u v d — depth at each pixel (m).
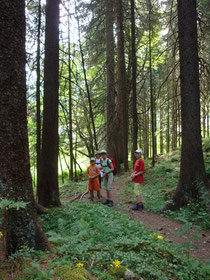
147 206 6.74
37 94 7.29
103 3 11.17
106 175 7.30
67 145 16.72
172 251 3.45
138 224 4.85
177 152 13.87
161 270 2.85
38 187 5.98
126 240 3.52
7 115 2.96
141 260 2.93
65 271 2.41
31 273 2.38
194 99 6.23
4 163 2.90
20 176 3.04
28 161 3.21
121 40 12.32
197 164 6.12
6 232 2.76
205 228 4.82
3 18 2.96
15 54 3.06
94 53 13.19
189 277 2.85
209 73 7.32
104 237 3.67
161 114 22.09
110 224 4.27
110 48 12.76
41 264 2.65
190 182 6.09
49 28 6.15
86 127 15.56
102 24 12.34
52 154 6.01
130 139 17.55
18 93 3.08
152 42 13.13
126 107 13.41
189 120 6.23
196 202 5.86
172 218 5.66
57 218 4.71
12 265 2.48
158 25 11.68
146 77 12.88
